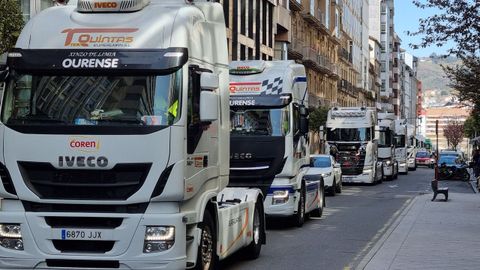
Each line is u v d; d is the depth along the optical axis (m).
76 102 13.12
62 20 13.79
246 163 24.50
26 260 13.03
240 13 70.62
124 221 12.79
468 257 18.94
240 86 24.78
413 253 19.67
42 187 12.99
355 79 162.88
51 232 12.95
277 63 25.83
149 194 12.71
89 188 12.85
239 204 17.72
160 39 13.31
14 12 23.89
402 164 84.31
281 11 86.31
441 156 77.25
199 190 14.12
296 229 26.67
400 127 84.75
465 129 146.75
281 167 24.42
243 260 19.38
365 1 182.25
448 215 31.31
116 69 13.09
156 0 14.88
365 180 57.44
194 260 13.75
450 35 27.78
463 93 39.06
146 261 12.72
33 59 13.34
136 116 12.91
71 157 12.84
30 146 12.97
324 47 123.75
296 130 25.30
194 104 13.61
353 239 23.94
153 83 13.05
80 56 13.25
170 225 12.77
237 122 24.66
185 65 13.20
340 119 57.94
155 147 12.73
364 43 179.00
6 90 13.39
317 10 113.88
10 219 13.07
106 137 12.79
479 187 53.16
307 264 18.73
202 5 15.15
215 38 15.62
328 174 45.34
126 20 13.63
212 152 15.01
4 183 13.12
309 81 109.75
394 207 37.19
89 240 12.88
